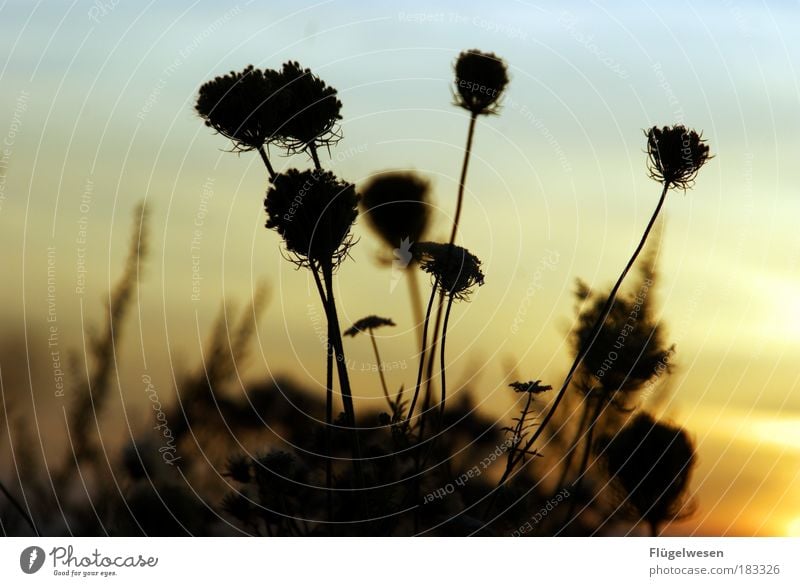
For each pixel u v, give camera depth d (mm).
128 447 2947
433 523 2900
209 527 2945
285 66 2707
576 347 3105
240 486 2799
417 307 3301
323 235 2643
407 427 2930
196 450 2936
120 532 2930
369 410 3006
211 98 2646
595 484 2988
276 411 2965
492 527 2918
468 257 2986
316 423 2961
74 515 2947
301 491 2781
